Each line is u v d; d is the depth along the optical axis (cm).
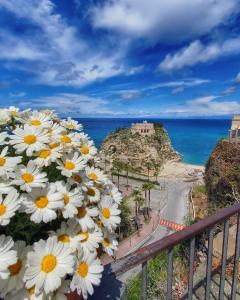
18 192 156
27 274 131
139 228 4981
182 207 6275
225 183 2377
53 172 185
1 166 157
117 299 179
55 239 141
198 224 232
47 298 139
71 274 148
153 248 195
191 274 237
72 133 216
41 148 174
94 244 167
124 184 8744
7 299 136
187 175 10444
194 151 18462
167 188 8525
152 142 12900
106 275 183
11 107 221
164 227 5097
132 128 13388
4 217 134
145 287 200
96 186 201
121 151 11862
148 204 6562
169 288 216
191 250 233
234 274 321
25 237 158
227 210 267
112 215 190
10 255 125
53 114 237
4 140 187
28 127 184
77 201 164
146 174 10669
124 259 189
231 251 675
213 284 484
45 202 152
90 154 216
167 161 12606
